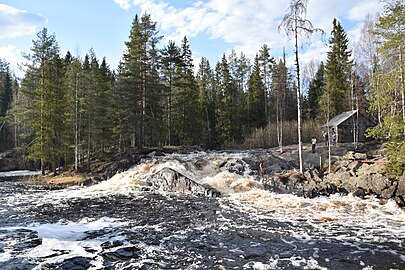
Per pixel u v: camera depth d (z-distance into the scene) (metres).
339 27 40.53
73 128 29.36
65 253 8.23
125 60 34.75
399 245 8.92
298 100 19.91
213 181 19.19
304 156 23.91
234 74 62.94
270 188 17.95
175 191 19.05
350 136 32.56
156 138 36.19
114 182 21.77
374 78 15.61
